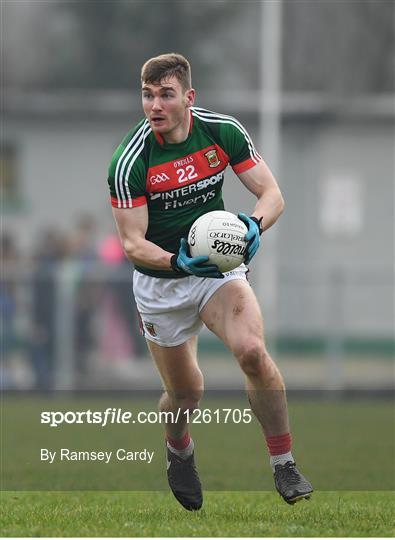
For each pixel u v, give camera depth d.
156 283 22.92
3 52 115.38
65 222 98.56
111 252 62.31
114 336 57.84
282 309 64.31
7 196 98.62
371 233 99.25
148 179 22.23
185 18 114.94
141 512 22.66
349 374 62.72
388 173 99.06
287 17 110.06
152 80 21.55
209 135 22.41
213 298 22.39
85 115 98.25
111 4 114.38
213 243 21.39
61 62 114.50
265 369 21.64
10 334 57.53
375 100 101.56
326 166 99.00
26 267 59.00
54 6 115.75
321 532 19.47
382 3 110.88
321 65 110.31
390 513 22.44
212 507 23.88
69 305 57.78
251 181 22.86
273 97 84.69
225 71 115.38
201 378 23.62
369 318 63.59
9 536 18.89
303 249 98.62
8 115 98.25
